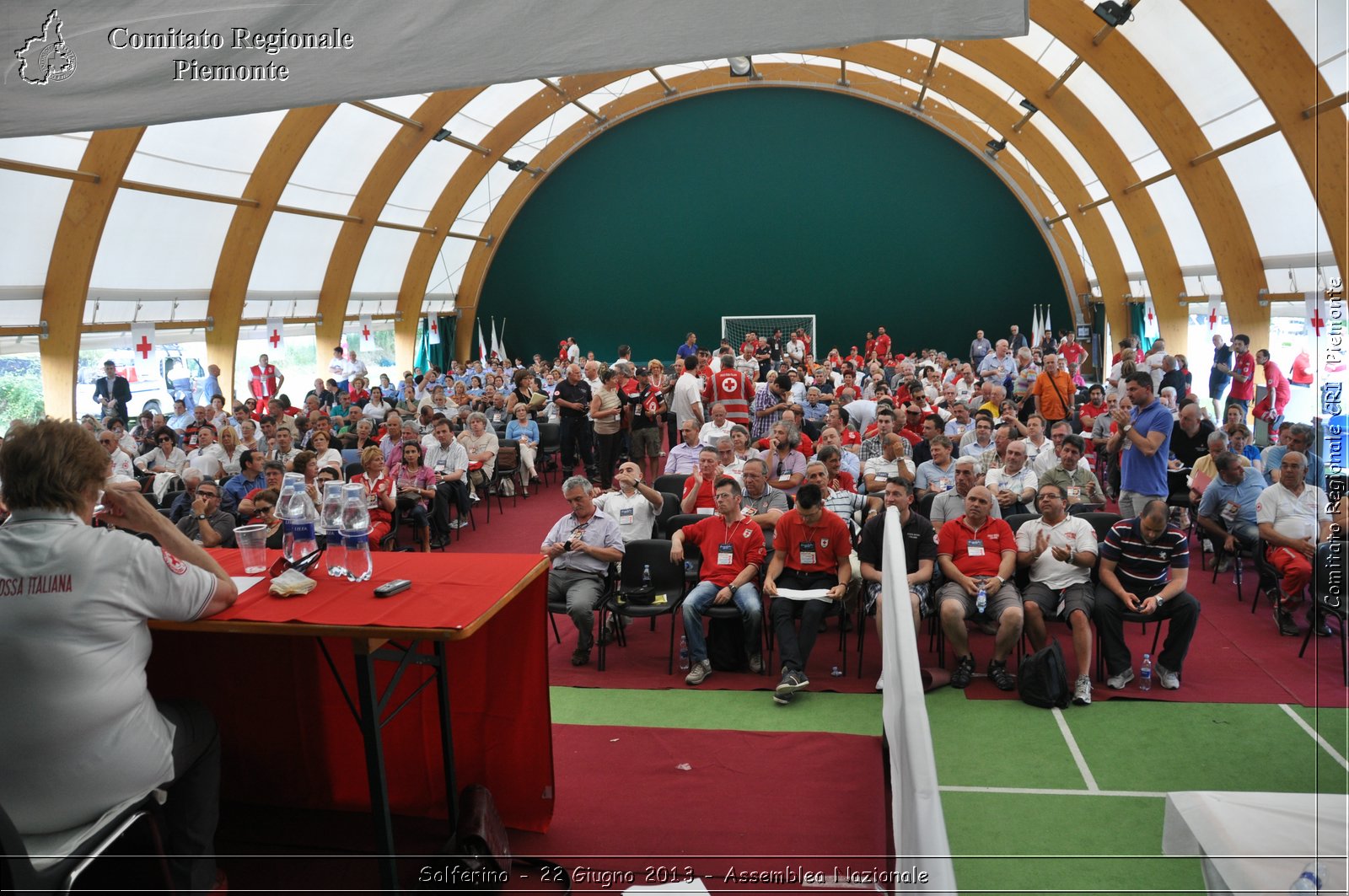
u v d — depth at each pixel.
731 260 27.64
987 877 3.55
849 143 26.72
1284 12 10.20
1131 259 20.98
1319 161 10.23
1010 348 22.64
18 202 12.73
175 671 3.79
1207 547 8.55
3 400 14.91
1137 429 6.77
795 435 8.26
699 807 3.91
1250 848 2.49
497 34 2.55
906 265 26.89
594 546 6.17
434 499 9.55
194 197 15.38
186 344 17.86
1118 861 3.63
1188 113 14.23
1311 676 5.53
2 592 2.39
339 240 20.22
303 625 2.71
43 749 2.42
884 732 4.74
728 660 5.95
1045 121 20.19
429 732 3.66
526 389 14.15
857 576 5.92
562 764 4.45
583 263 28.23
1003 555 5.76
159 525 2.80
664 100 26.45
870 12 2.33
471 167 22.97
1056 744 4.79
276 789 3.79
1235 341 13.02
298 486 3.29
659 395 12.41
